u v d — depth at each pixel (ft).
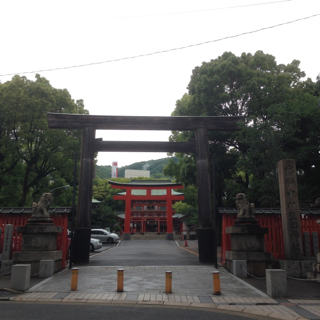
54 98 91.91
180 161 109.81
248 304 27.45
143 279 38.04
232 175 96.32
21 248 43.21
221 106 85.10
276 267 42.78
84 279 37.93
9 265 42.42
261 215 48.44
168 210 159.22
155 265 48.49
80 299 28.40
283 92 81.46
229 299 28.96
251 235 43.88
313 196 72.69
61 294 30.30
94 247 86.28
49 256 41.86
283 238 46.34
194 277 39.60
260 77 82.48
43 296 29.48
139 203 195.42
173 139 115.24
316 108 69.56
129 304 27.02
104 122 59.06
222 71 84.28
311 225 48.16
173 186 159.74
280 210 49.19
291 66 92.68
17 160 91.15
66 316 22.72
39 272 39.70
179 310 25.11
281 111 60.44
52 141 90.74
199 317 22.99
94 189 223.30
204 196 56.54
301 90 85.05
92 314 23.36
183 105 99.19
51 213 48.52
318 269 38.86
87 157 57.00
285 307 26.45
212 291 32.19
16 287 31.55
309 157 70.64
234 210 48.98
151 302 27.61
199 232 54.54
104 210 161.68
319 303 27.89
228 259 44.68
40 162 101.45
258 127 62.13
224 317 23.17
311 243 47.16
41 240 43.06
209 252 52.90
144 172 363.97
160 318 22.59
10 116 84.28
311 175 73.20
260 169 61.52
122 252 81.00
